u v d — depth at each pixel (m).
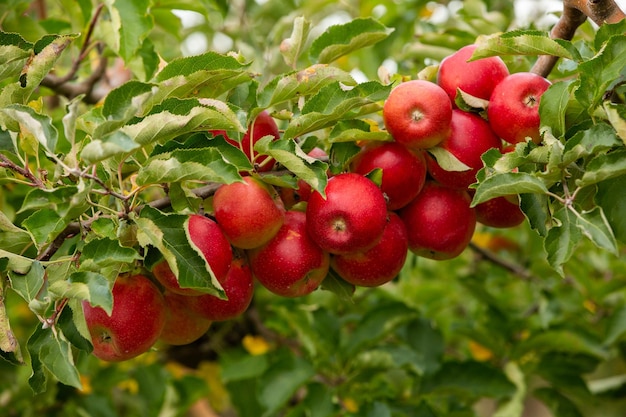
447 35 1.87
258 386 1.88
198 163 1.39
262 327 2.16
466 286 2.07
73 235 1.46
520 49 1.48
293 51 1.61
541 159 1.44
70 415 2.03
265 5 2.36
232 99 1.55
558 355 2.01
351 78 1.51
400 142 1.50
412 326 1.97
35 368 1.41
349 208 1.47
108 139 1.35
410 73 1.92
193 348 2.26
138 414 2.16
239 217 1.47
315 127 1.49
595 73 1.44
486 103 1.52
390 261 1.54
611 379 2.14
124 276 1.49
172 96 1.49
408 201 1.54
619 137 1.42
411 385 2.03
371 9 2.34
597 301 2.11
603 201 1.49
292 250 1.51
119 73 2.13
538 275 2.13
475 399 1.97
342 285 1.59
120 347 1.48
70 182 1.44
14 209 1.84
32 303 1.37
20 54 1.46
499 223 1.59
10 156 1.50
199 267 1.42
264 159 1.53
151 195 1.83
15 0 1.87
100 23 1.84
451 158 1.50
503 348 2.01
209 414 2.59
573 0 1.53
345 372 1.92
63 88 1.89
